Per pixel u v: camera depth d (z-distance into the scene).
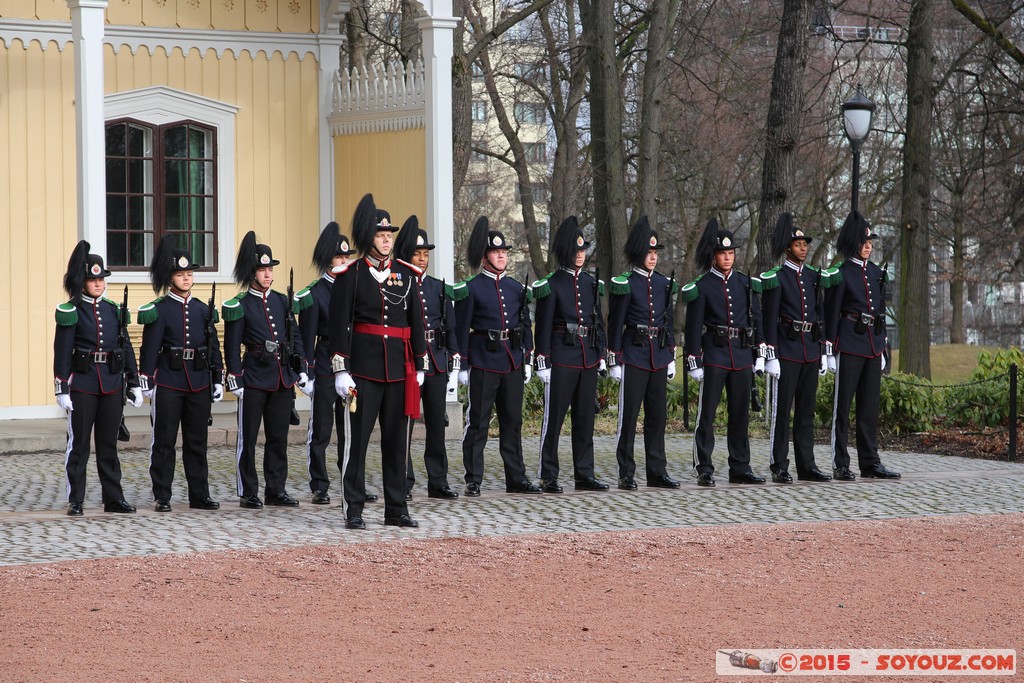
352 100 22.03
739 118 33.50
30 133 20.25
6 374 20.11
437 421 14.94
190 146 21.62
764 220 22.47
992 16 28.23
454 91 24.67
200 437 14.20
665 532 12.45
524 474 15.39
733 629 9.02
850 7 34.69
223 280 21.81
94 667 8.07
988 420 20.75
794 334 16.11
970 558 11.29
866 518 13.55
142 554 11.48
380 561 11.03
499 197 46.59
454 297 15.13
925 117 27.61
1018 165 30.61
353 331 12.78
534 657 8.32
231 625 9.01
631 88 36.19
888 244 41.66
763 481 16.03
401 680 7.84
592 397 15.55
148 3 21.23
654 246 15.72
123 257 21.11
